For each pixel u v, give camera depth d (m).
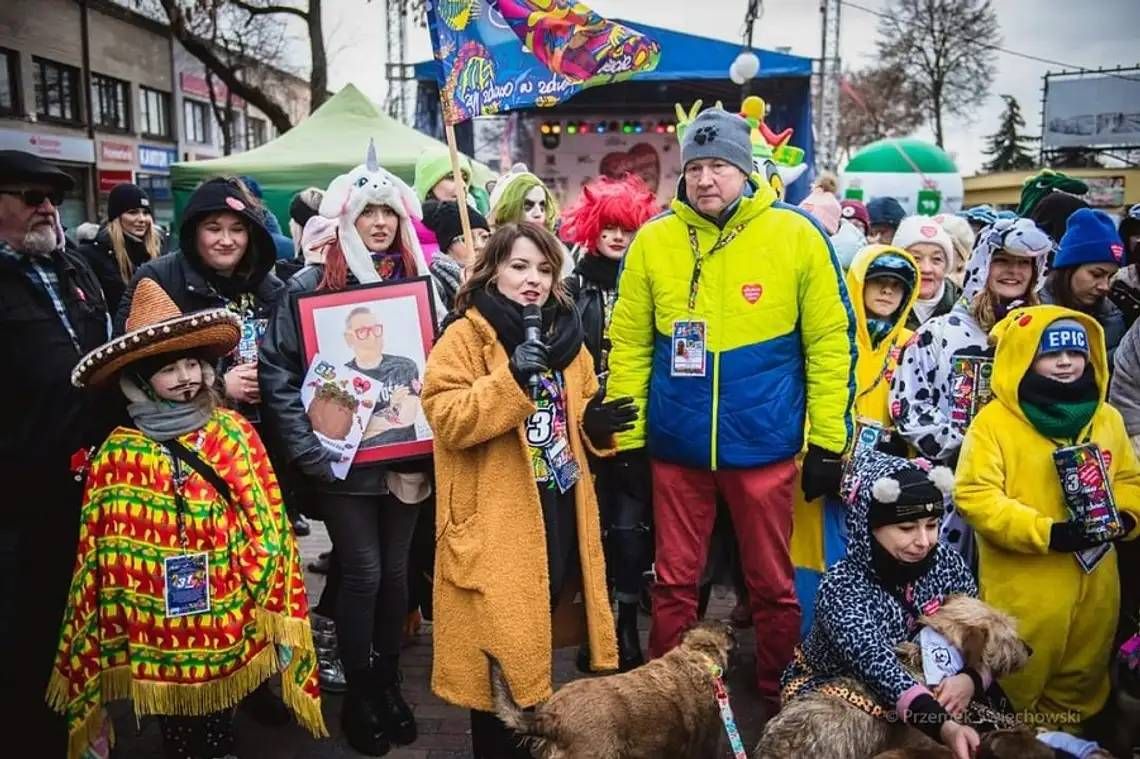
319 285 3.63
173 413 3.05
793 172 6.06
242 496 3.07
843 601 2.89
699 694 2.88
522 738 3.01
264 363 3.44
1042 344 3.25
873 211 8.05
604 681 2.82
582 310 4.20
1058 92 46.72
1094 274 3.95
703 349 3.38
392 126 11.31
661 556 3.59
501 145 18.25
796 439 3.40
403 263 3.75
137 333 2.91
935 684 2.70
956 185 16.59
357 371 3.46
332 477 3.38
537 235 3.10
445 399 3.02
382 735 3.56
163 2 18.53
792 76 14.41
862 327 3.97
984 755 2.44
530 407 2.97
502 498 3.10
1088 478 3.14
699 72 13.98
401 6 15.88
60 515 3.14
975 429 3.38
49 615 3.14
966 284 4.09
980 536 3.42
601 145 16.19
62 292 3.29
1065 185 6.04
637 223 4.28
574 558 3.38
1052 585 3.26
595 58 3.92
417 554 4.10
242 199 3.46
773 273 3.31
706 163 3.29
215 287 3.54
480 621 3.08
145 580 2.98
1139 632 3.32
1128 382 3.67
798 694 3.01
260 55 25.16
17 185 3.09
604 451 3.31
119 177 28.97
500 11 3.85
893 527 2.84
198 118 36.66
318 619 4.20
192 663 2.99
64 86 27.30
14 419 3.11
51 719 3.16
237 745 3.61
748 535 3.47
